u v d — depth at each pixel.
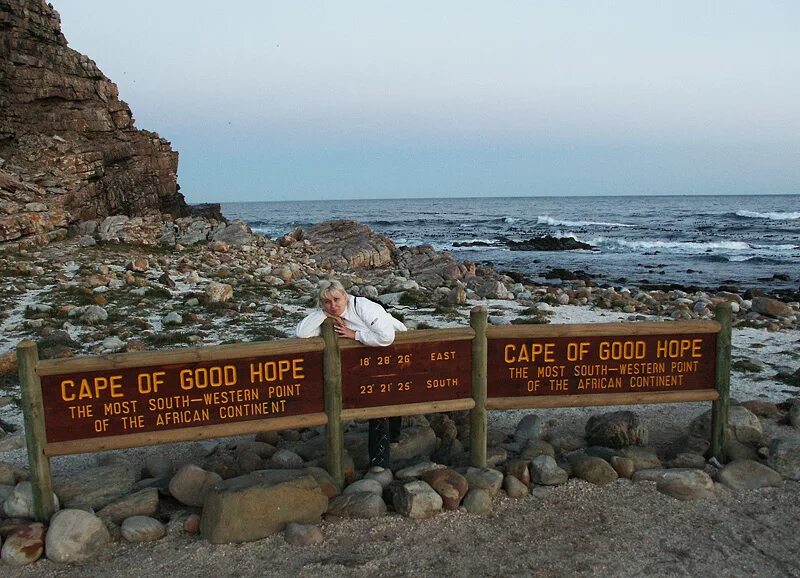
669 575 3.98
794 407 6.48
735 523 4.57
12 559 4.14
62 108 28.92
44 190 24.28
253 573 4.00
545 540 4.37
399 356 5.01
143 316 11.58
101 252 19.88
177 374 4.60
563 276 27.11
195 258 20.56
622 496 4.97
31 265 16.66
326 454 5.13
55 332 9.61
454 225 75.19
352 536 4.41
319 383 4.91
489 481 4.98
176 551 4.26
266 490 4.46
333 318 4.92
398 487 4.82
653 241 47.19
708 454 5.61
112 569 4.08
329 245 27.67
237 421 4.75
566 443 5.98
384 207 169.25
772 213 90.44
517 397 5.23
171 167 35.09
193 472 4.88
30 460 4.44
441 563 4.11
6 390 7.82
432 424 6.46
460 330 5.07
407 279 20.23
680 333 5.31
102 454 5.92
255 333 10.30
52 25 30.70
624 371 5.31
